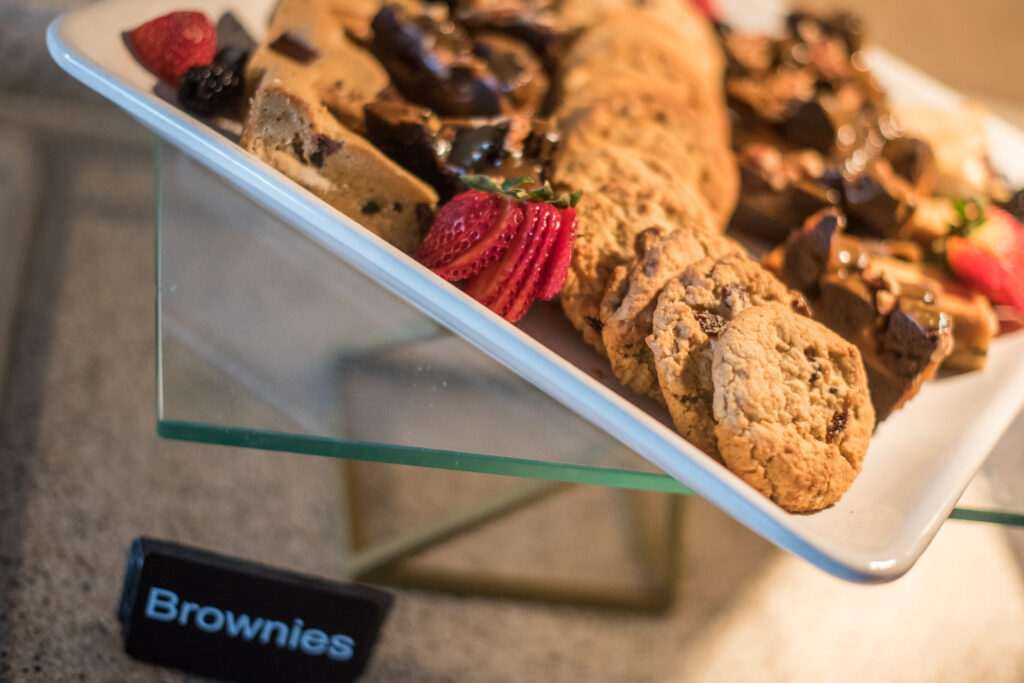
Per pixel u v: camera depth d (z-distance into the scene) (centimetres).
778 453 55
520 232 58
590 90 69
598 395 54
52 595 63
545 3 74
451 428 57
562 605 67
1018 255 71
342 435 57
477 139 62
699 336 57
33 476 66
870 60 84
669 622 67
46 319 72
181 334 60
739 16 86
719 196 68
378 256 56
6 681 60
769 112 75
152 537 63
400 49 66
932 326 62
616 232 61
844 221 69
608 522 71
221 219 65
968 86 109
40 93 81
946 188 76
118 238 77
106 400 70
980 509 58
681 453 53
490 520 69
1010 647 69
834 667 67
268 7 69
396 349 61
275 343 60
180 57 64
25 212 76
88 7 63
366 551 67
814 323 58
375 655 64
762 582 70
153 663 61
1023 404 64
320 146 60
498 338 55
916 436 61
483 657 65
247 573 59
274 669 61
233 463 69
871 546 53
